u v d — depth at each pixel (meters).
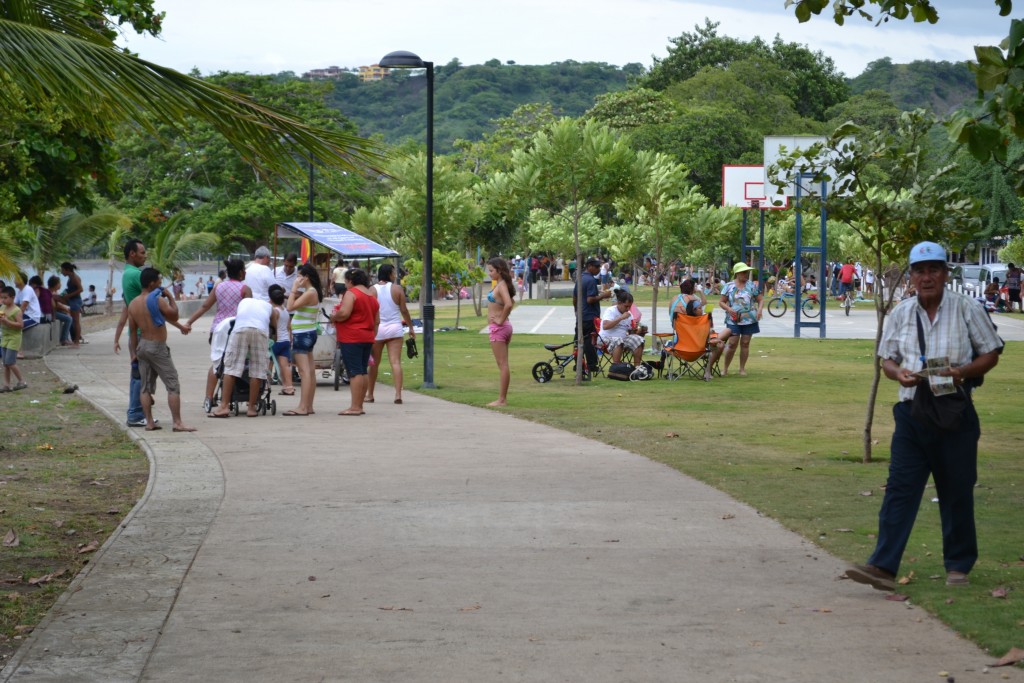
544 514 8.43
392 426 13.62
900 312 6.59
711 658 5.22
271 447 11.82
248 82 61.25
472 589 6.42
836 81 109.62
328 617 5.88
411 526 8.03
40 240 35.25
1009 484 9.94
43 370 21.58
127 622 5.78
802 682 4.90
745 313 21.02
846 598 6.23
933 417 6.34
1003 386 19.44
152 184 58.19
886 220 11.43
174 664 5.15
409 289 38.16
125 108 6.03
